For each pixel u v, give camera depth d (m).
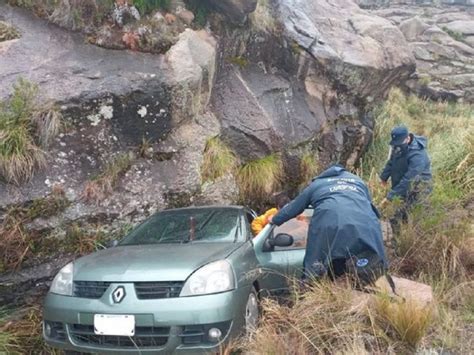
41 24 6.97
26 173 5.76
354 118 10.10
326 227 4.52
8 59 6.45
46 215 5.76
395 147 6.72
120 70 6.77
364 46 10.70
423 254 5.85
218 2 8.29
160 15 7.54
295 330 4.00
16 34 6.73
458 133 9.74
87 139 6.33
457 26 17.14
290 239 4.86
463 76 14.92
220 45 8.50
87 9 7.11
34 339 4.83
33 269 5.58
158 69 6.98
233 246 4.68
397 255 6.05
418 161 6.54
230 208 5.75
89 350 3.90
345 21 11.41
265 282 4.74
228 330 3.89
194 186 6.97
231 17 8.56
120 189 6.36
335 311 4.20
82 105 6.33
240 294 4.07
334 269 4.64
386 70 10.73
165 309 3.79
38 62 6.53
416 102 13.84
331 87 9.89
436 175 8.36
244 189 7.75
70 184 6.01
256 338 3.91
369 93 10.55
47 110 6.05
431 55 15.80
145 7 7.47
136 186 6.48
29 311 5.27
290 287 4.77
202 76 7.46
